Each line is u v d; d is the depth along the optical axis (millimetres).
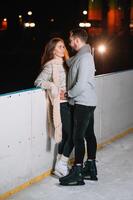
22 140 3980
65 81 4203
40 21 28609
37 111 4137
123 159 5059
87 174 4363
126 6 28156
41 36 26797
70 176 4180
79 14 28734
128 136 6062
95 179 4316
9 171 3859
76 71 3971
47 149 4367
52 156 4465
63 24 28656
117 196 3979
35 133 4152
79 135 4098
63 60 4254
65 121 4262
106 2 28375
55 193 4012
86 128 4137
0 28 27250
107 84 5531
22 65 19203
